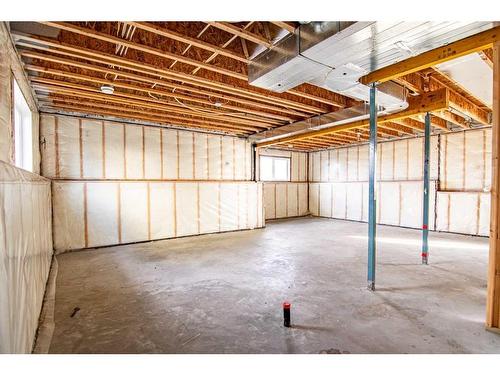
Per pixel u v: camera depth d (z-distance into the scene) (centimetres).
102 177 534
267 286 311
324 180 980
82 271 372
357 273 354
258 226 739
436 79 379
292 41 240
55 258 441
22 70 298
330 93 421
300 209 1004
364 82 297
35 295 216
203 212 651
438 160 681
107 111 498
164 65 309
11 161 246
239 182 709
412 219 723
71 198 493
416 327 220
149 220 575
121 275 354
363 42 213
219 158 694
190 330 219
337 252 466
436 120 600
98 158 530
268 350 191
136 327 224
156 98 422
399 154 764
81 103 438
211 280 332
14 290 139
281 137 646
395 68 270
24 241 175
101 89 367
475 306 257
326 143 858
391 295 283
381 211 796
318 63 248
